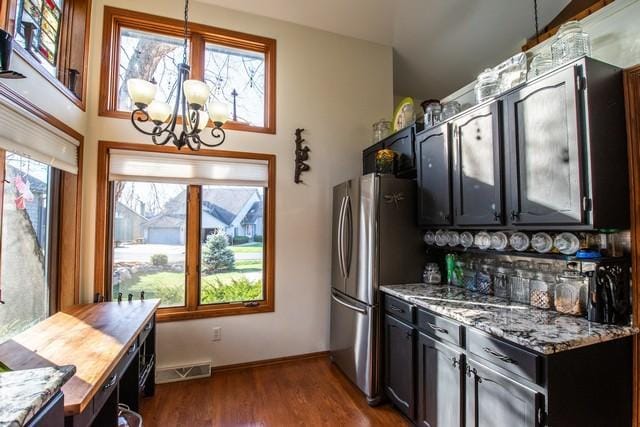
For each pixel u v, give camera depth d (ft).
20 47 5.75
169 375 9.04
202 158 9.66
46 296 7.55
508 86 6.54
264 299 10.39
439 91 15.64
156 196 9.50
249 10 10.24
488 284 7.33
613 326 5.00
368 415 7.57
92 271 8.62
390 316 7.94
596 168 4.71
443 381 6.14
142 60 9.59
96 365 4.59
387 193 8.46
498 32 11.34
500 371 4.93
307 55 11.07
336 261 10.16
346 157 11.42
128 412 6.43
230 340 9.79
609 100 4.92
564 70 4.95
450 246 8.18
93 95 8.82
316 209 10.95
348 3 9.90
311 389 8.71
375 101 11.93
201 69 9.97
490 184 6.31
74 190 8.19
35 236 7.13
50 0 7.62
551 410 4.26
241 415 7.50
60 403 2.62
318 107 11.14
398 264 8.48
